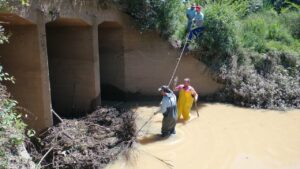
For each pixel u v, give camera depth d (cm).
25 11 732
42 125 826
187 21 1346
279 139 930
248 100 1260
